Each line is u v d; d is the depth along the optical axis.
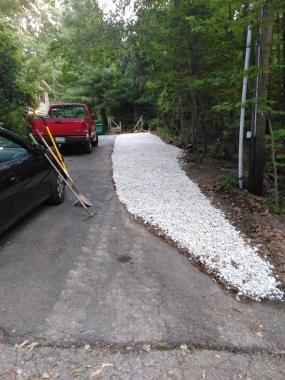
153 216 4.66
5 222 3.74
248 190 5.63
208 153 9.25
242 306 2.72
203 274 3.20
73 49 12.26
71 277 3.13
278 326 2.49
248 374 2.04
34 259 3.49
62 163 5.37
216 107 6.25
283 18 5.62
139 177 7.00
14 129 10.39
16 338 2.33
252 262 3.35
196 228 4.23
